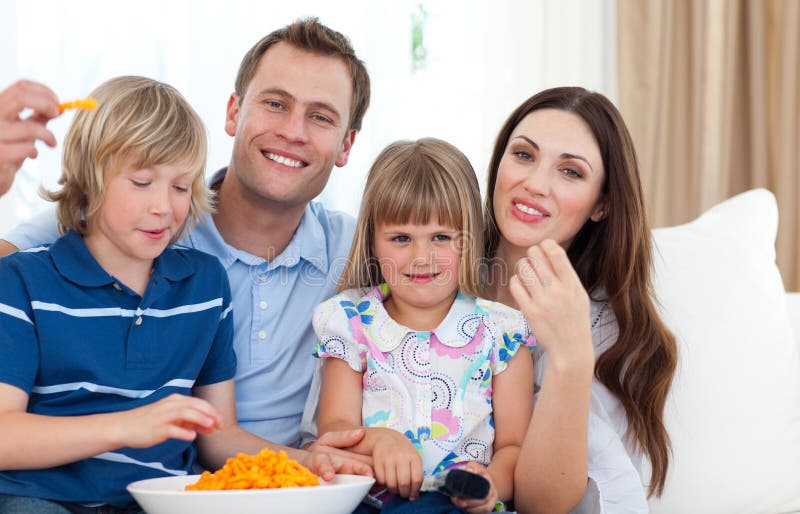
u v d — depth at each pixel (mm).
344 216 1674
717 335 1542
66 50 2391
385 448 1194
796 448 1507
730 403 1501
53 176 2367
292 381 1481
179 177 1217
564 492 1196
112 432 1035
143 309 1233
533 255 1162
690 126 2799
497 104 2777
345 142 1627
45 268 1190
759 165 2738
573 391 1162
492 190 1538
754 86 2725
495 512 1138
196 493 910
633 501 1312
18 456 1045
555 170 1419
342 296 1392
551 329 1150
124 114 1191
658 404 1432
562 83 2799
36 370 1151
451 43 2770
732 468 1476
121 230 1192
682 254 1629
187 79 2490
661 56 2748
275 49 1483
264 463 1011
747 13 2742
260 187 1447
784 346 1577
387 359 1329
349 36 2621
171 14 2477
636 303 1455
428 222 1316
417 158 1353
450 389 1309
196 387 1352
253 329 1467
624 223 1462
